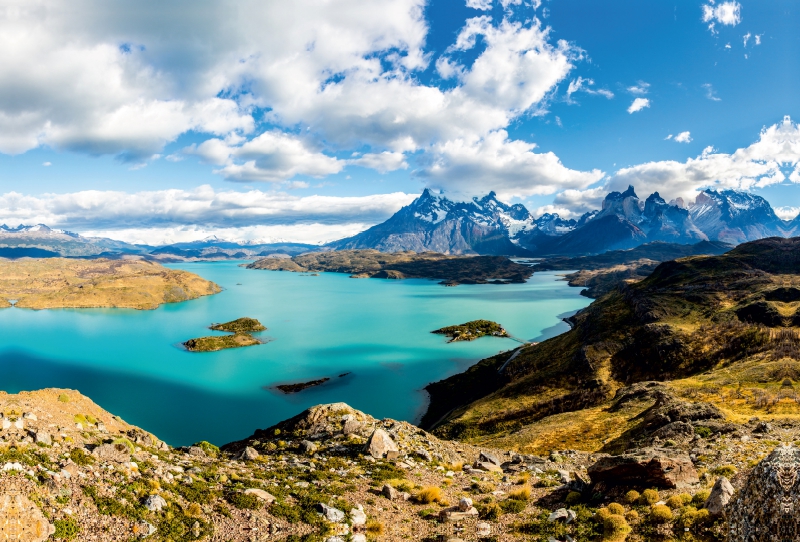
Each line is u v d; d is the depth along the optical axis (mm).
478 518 28250
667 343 139875
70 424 28250
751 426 50094
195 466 30969
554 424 90562
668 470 29484
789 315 135750
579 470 42500
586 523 25828
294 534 23562
